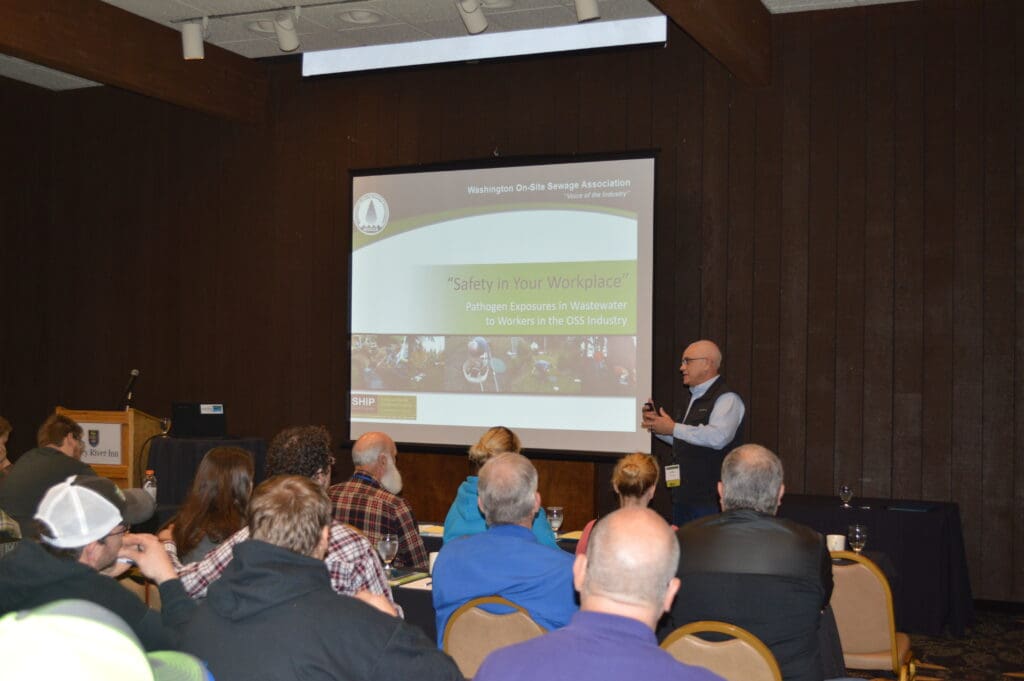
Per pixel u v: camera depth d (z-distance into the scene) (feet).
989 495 18.04
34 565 6.66
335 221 23.50
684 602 7.88
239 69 23.45
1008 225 17.99
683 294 20.24
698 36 16.75
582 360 20.58
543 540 10.40
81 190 26.25
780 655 7.63
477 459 11.14
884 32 18.88
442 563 8.58
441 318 21.84
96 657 2.29
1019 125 17.95
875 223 18.85
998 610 17.99
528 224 21.06
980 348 18.15
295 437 10.61
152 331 25.41
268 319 24.17
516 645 4.85
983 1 18.24
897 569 15.93
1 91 25.62
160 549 7.32
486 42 21.93
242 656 5.52
